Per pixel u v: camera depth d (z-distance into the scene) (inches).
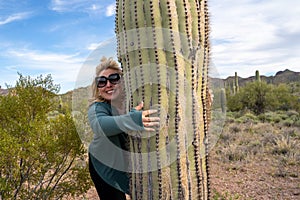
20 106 162.4
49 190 167.0
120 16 91.7
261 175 284.8
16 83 170.4
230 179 276.2
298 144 382.6
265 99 872.3
